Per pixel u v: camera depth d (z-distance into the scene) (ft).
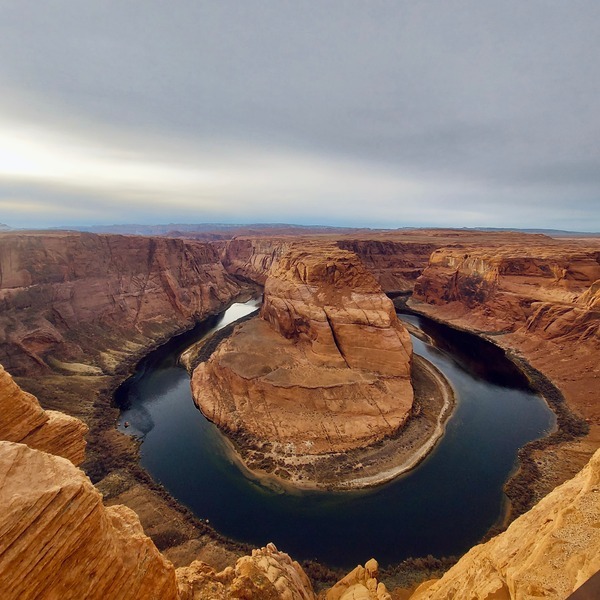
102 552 31.37
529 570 37.52
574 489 47.09
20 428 41.55
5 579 25.22
